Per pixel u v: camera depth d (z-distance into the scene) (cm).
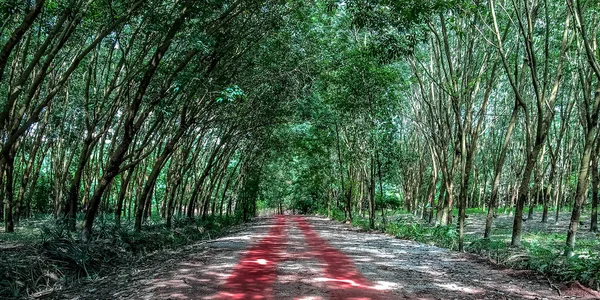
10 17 958
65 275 940
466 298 691
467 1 1247
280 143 3388
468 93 1677
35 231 1528
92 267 1045
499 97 3097
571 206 3553
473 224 2678
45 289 863
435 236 1744
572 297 709
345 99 2361
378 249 1417
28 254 962
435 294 714
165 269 949
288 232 2266
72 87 1928
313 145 3556
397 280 834
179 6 1162
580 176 1033
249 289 724
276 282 788
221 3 1107
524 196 1289
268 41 1655
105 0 1088
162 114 1439
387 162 2572
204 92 1429
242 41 1572
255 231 2380
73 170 3125
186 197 3638
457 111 1572
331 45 2006
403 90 2417
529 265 969
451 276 900
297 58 1755
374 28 1280
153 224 2170
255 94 1938
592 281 775
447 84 1731
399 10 1180
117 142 2250
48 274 920
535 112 2538
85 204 2389
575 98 2005
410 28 1285
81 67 1839
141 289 737
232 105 1908
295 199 7056
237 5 1280
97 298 711
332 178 4034
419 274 916
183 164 2244
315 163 4044
